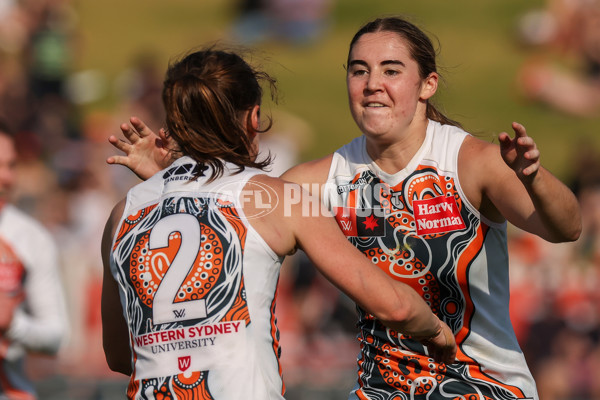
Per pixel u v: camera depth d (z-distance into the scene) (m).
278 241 8.48
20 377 14.22
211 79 8.86
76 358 24.25
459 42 55.41
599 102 50.31
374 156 10.39
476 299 10.06
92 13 62.81
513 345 10.28
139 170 10.02
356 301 8.42
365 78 10.07
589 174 30.06
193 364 8.21
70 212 30.64
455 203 9.98
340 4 62.25
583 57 52.53
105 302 9.30
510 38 55.69
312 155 42.09
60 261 25.67
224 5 64.69
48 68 43.34
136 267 8.53
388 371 10.32
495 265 10.12
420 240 10.09
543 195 8.58
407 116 10.00
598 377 24.95
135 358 8.55
